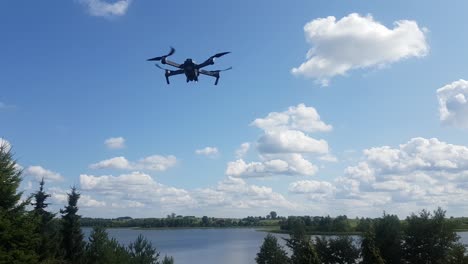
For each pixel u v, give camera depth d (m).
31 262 35.00
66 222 57.84
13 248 34.47
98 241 55.19
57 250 54.53
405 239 55.31
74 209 58.84
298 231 57.72
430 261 54.56
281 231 186.50
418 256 54.91
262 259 63.34
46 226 56.12
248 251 141.00
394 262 54.03
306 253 46.34
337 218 126.62
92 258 54.16
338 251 54.22
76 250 57.44
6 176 36.09
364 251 47.75
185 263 105.75
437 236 54.16
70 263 56.19
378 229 54.84
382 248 53.78
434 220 54.56
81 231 58.69
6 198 35.47
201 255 127.56
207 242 194.12
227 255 127.31
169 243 191.00
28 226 35.53
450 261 46.69
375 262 46.56
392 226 54.78
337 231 119.62
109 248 51.53
